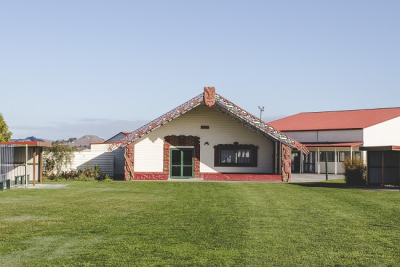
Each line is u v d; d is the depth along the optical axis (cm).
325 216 1436
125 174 3244
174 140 3422
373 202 1811
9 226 1260
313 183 2941
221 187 2538
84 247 1017
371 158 2761
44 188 2442
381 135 4566
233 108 3130
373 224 1296
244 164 3444
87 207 1647
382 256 942
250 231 1186
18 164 3008
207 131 3444
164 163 3406
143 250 989
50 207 1644
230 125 3453
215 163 3441
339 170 4516
